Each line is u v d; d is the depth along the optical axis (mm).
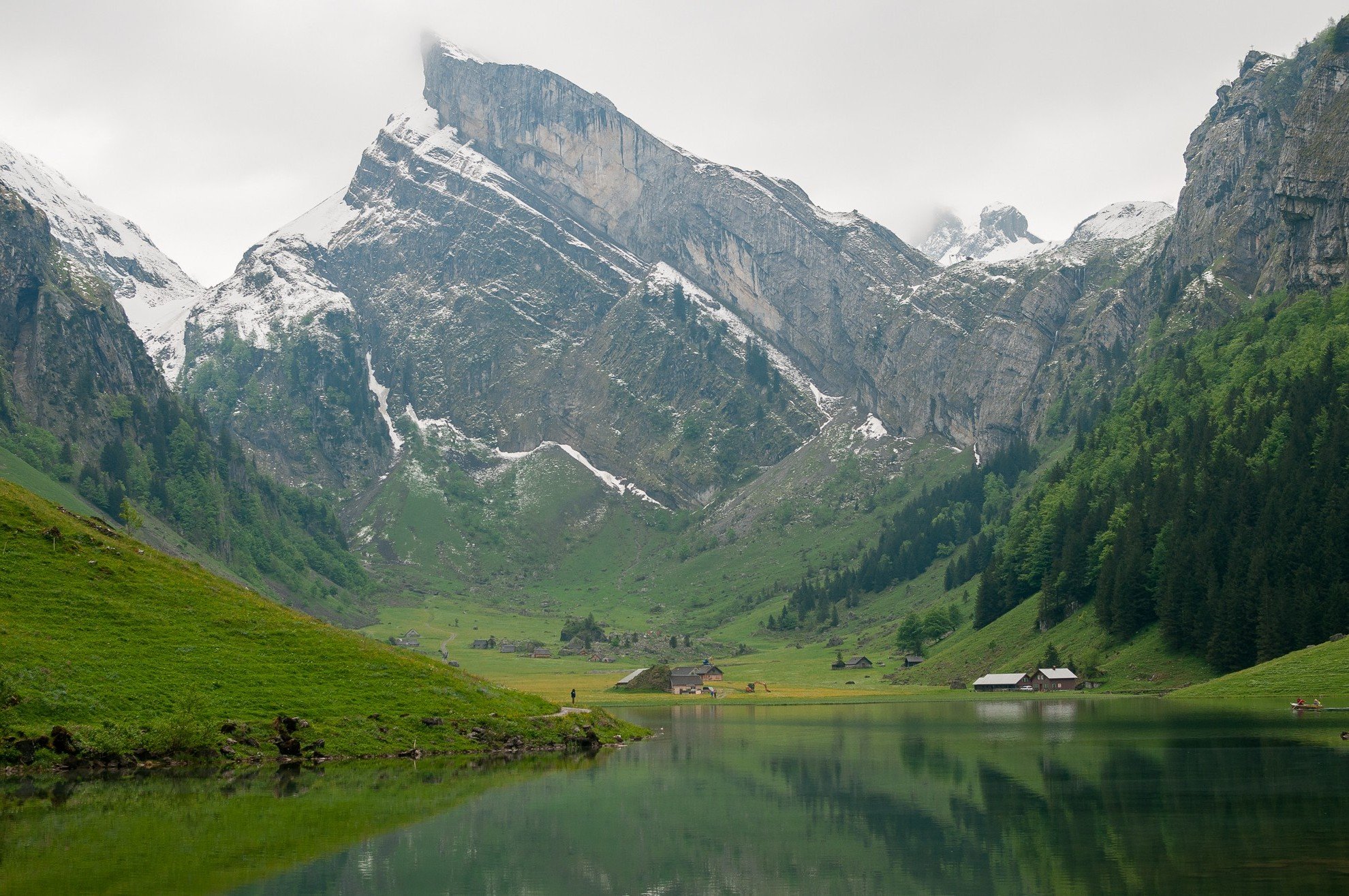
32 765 88688
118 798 80062
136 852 64688
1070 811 78125
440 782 92500
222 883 59125
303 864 63500
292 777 91688
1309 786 85500
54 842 66750
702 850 67812
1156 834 69250
